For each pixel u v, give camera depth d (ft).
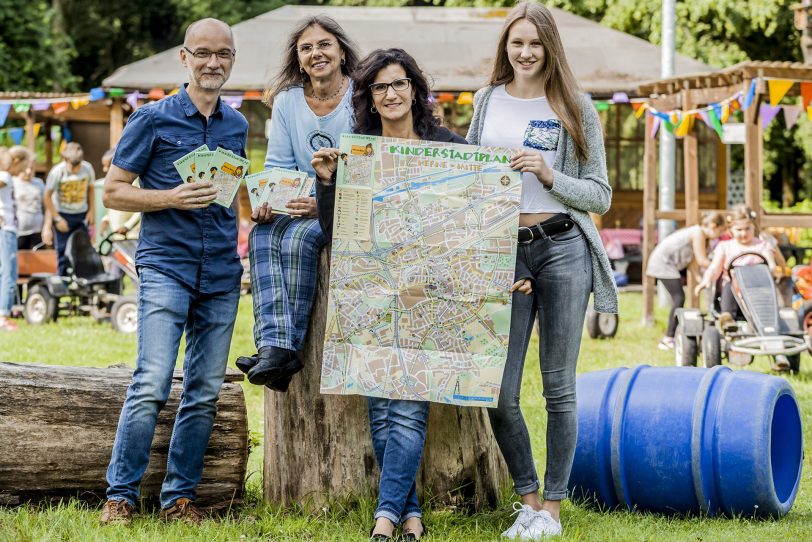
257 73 62.75
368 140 16.46
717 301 37.19
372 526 17.20
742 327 35.42
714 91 47.03
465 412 18.34
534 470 17.74
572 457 17.52
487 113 17.35
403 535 16.52
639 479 18.72
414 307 16.56
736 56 83.25
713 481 18.31
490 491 18.60
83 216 47.70
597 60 65.16
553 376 17.21
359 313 16.57
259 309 17.15
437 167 16.52
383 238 16.52
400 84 16.55
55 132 77.46
